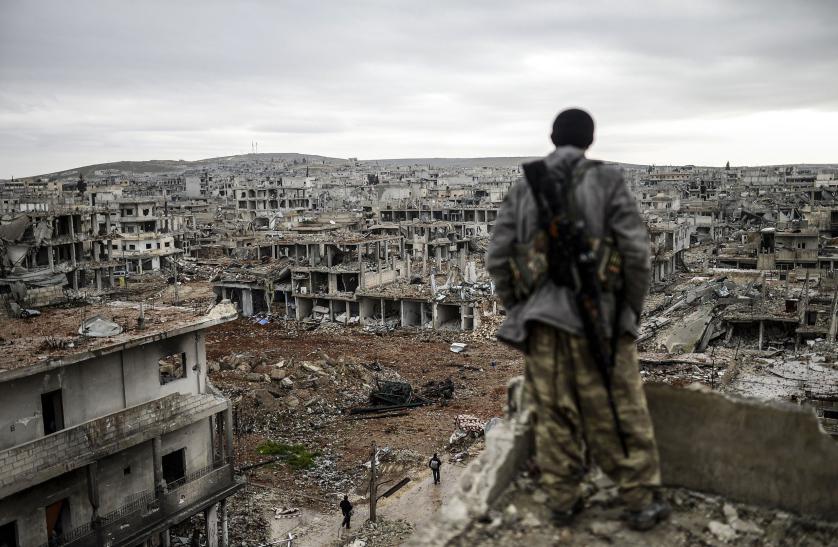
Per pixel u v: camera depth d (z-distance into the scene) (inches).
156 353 1005.8
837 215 3764.8
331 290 2906.0
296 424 1681.8
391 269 3061.0
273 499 1282.0
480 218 4926.2
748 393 1073.5
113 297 3230.8
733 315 1964.8
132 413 937.5
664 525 183.3
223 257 4697.3
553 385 171.5
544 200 167.8
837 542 180.2
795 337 1870.1
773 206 5231.3
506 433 202.7
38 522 856.3
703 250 4512.8
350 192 7519.7
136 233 4170.8
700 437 201.3
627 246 163.3
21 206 3019.2
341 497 1288.1
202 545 1114.7
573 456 175.9
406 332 2684.5
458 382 2048.5
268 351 2370.8
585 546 172.4
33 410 853.2
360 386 1963.6
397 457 1472.7
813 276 2576.3
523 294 173.5
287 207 6437.0
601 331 162.6
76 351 887.1
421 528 175.9
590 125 180.5
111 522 889.5
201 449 1075.3
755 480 195.2
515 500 188.4
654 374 1494.8
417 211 5088.6
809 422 189.3
